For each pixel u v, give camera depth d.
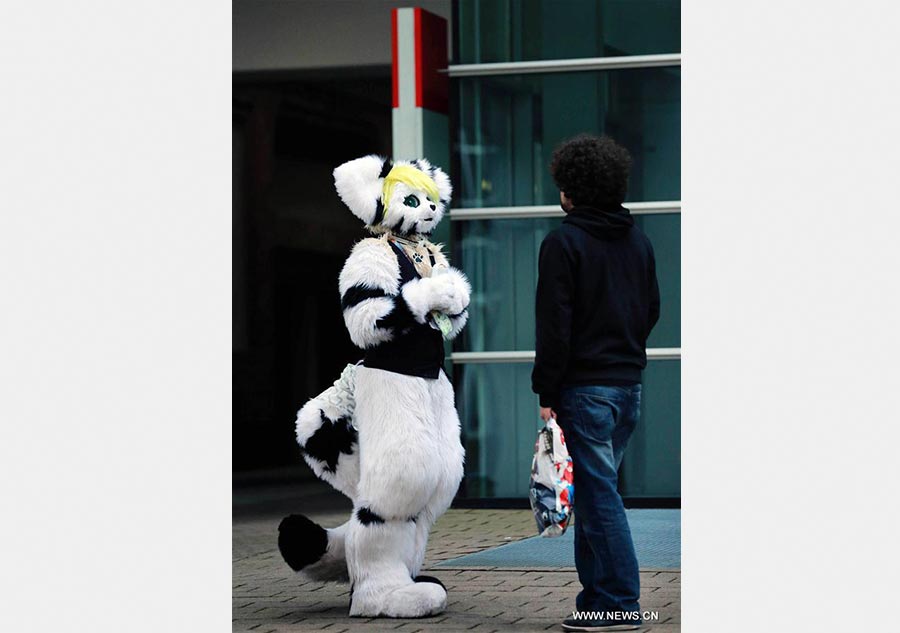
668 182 11.20
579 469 6.70
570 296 6.65
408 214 7.39
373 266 7.24
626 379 6.74
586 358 6.70
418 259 7.45
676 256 11.17
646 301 6.90
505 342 11.50
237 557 9.49
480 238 11.55
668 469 11.16
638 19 11.27
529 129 11.46
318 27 13.66
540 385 6.67
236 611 7.53
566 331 6.62
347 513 11.91
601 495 6.68
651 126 11.24
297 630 6.99
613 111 11.31
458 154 11.59
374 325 7.15
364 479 7.30
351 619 7.26
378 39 13.55
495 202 11.52
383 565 7.32
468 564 8.73
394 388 7.22
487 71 11.50
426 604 7.21
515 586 8.02
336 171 7.49
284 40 13.71
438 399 7.40
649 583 7.96
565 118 11.40
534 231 11.47
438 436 7.35
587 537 6.73
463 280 7.39
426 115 11.34
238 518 11.65
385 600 7.25
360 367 7.38
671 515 10.64
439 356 7.43
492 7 11.52
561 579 8.21
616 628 6.69
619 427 6.82
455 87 11.59
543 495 6.61
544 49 11.43
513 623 7.04
